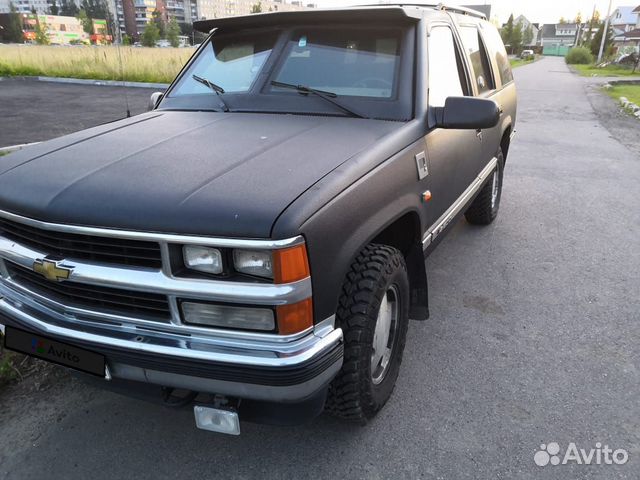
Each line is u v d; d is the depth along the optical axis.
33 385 2.93
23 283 2.30
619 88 21.48
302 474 2.33
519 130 11.25
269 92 3.10
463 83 3.78
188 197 1.91
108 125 2.97
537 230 5.27
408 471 2.34
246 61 3.31
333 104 2.93
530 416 2.66
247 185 1.98
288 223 1.79
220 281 1.84
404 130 2.68
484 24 4.87
